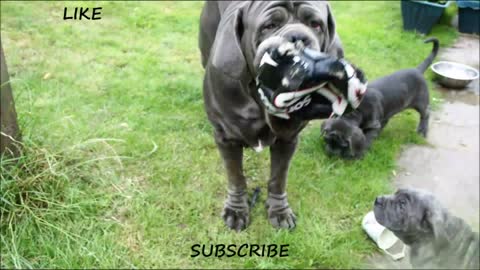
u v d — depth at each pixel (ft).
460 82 13.42
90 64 13.32
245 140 7.50
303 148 10.66
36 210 8.10
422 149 11.09
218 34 6.58
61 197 8.48
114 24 16.02
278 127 7.00
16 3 16.60
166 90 12.38
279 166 8.21
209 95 7.42
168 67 13.52
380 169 10.27
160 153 10.19
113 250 7.97
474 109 12.78
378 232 8.31
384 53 15.17
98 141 9.63
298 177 9.79
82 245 7.88
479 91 13.65
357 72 5.17
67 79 12.41
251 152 10.41
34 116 9.60
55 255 7.68
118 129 10.72
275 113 5.51
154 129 10.89
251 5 6.04
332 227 8.72
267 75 5.21
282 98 5.14
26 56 13.35
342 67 5.01
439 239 7.18
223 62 6.20
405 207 7.44
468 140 11.49
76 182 8.89
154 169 9.76
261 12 5.83
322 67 4.94
